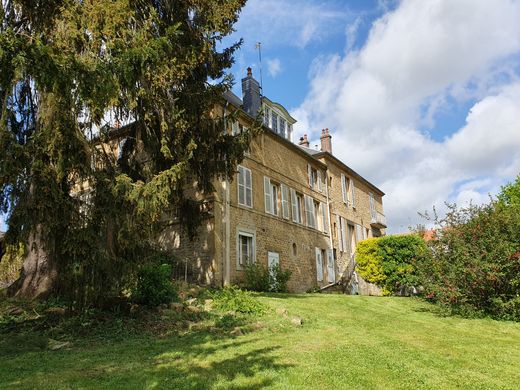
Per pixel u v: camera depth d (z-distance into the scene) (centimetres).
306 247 2222
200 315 970
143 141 1177
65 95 738
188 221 1388
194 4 1168
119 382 532
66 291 898
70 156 847
